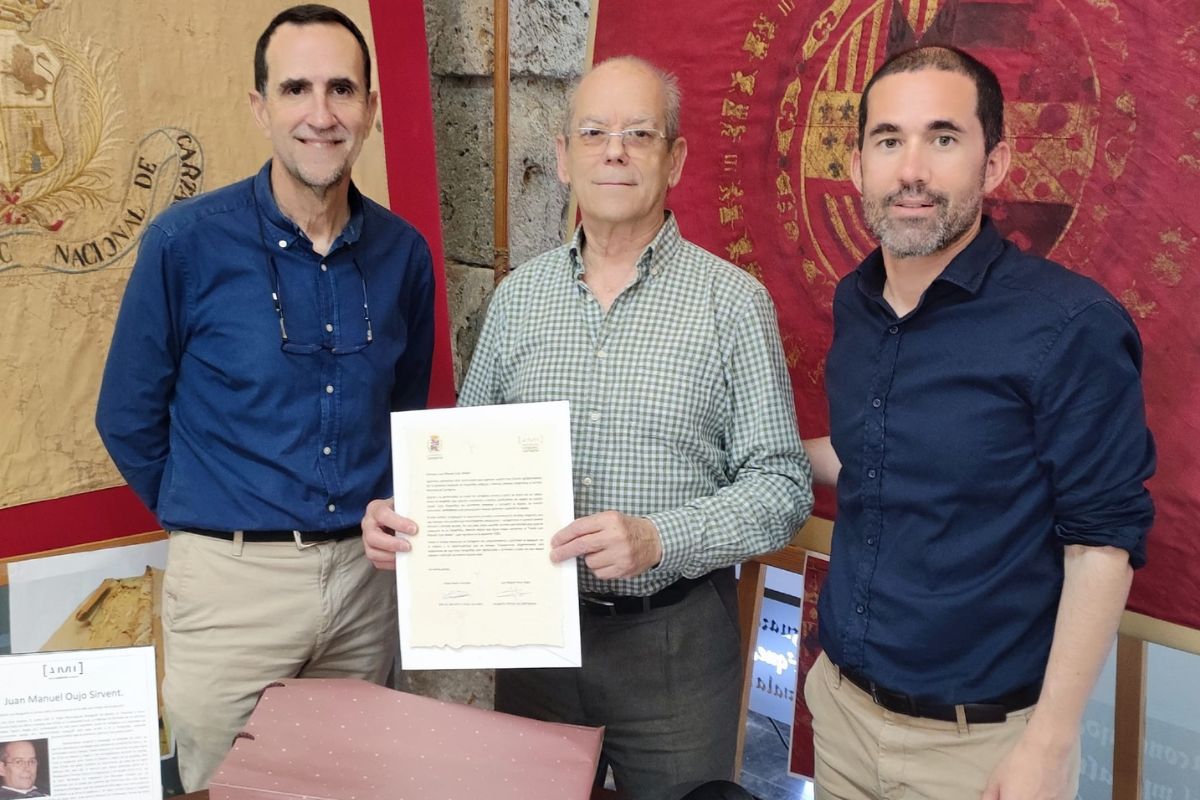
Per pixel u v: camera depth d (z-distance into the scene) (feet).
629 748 5.24
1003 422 3.88
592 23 7.39
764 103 6.48
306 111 5.03
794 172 6.37
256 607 5.52
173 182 6.53
